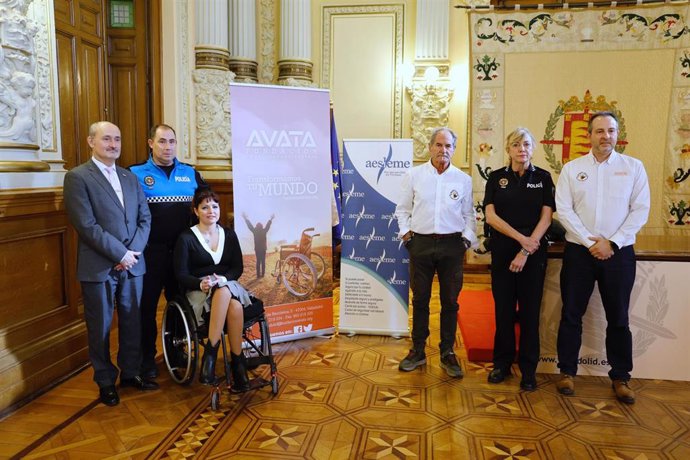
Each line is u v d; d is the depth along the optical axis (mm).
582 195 2729
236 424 2469
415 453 2215
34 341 2834
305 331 3721
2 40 2633
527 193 2791
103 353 2682
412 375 3072
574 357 2805
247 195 3426
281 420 2506
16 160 2713
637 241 3742
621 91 3648
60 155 3146
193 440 2316
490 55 3746
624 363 2744
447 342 3098
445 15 5977
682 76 3568
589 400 2729
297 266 3650
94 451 2221
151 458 2170
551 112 3732
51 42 3039
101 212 2596
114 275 2684
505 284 2877
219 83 5184
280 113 3502
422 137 6164
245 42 5938
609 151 2688
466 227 3018
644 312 2957
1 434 2361
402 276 3760
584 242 2656
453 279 3031
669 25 3543
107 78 4547
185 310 2775
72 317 3182
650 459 2176
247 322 2783
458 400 2732
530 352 2842
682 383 2930
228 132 5281
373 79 6316
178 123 4824
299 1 6047
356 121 6383
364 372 3117
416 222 3066
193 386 2912
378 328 3805
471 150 3838
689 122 3598
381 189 3732
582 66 3666
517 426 2451
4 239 2621
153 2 4566
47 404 2680
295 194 3602
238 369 2746
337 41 6328
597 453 2219
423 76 6094
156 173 2939
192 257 2873
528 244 2709
